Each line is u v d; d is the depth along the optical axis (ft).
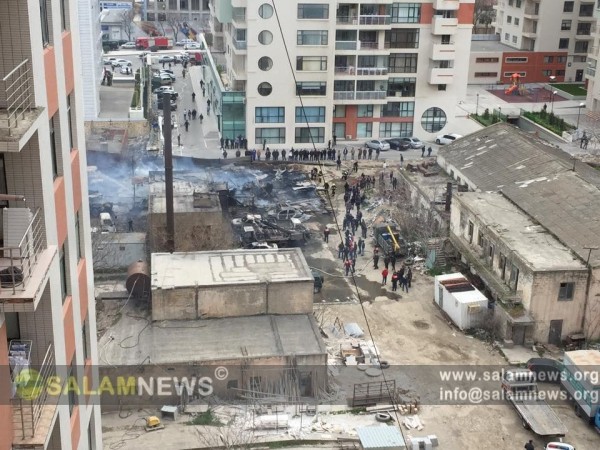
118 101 302.66
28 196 50.83
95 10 294.87
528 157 205.36
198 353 130.52
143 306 147.74
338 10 273.13
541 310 151.02
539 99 357.20
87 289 70.59
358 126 293.84
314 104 275.59
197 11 533.14
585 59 389.80
